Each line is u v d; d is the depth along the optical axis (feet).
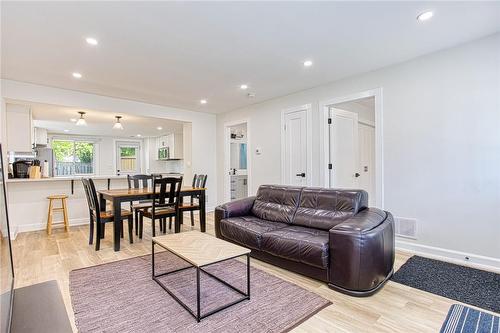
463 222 9.54
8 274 4.64
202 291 7.56
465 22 8.05
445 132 9.94
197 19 7.70
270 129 16.98
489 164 9.01
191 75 12.35
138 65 11.08
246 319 6.19
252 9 7.23
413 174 10.74
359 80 12.46
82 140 30.71
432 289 7.52
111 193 12.07
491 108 8.95
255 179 18.04
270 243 8.98
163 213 12.69
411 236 10.75
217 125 21.53
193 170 20.25
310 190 10.85
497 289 7.46
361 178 18.38
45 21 7.66
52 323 4.04
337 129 14.65
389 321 6.07
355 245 7.10
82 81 12.98
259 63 11.03
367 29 8.39
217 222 11.59
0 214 4.57
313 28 8.29
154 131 28.32
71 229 14.93
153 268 8.35
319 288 7.72
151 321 6.11
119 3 6.87
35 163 15.11
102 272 8.88
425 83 10.40
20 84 12.91
